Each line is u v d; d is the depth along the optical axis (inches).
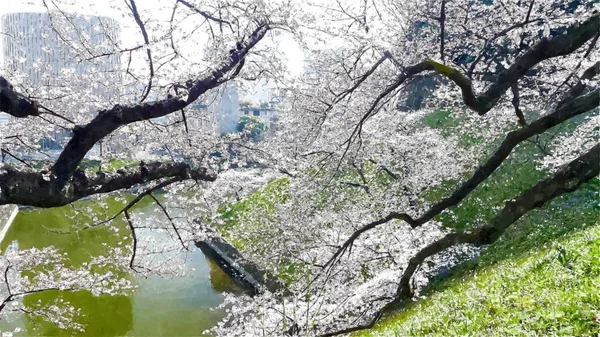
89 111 313.9
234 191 501.0
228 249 743.1
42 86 279.6
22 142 295.0
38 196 145.3
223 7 283.1
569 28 156.9
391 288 403.2
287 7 272.7
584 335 165.0
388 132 488.7
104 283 412.5
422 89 584.1
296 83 311.9
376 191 510.3
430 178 498.6
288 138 390.9
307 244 437.1
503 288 275.9
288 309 371.6
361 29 307.0
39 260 435.5
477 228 204.1
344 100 350.9
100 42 281.6
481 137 616.1
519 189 522.9
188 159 380.8
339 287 410.9
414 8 367.9
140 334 567.2
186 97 217.2
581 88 265.0
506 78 163.3
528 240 411.8
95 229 882.8
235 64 260.1
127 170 211.8
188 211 458.0
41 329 574.9
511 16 344.2
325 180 358.3
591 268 226.5
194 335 557.3
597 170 179.6
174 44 271.6
